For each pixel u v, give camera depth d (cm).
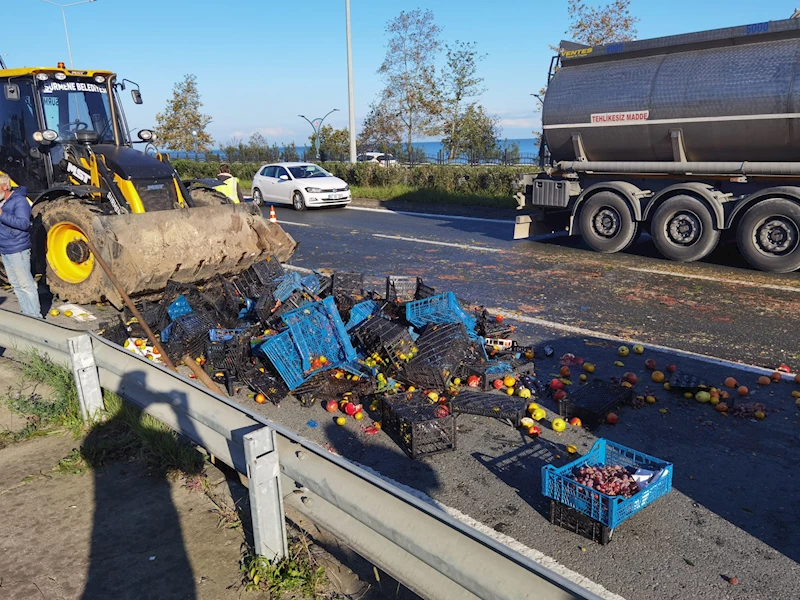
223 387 573
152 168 854
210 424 346
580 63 1205
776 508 382
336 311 578
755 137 981
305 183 1986
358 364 565
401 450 459
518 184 1312
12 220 686
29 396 538
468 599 234
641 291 897
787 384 568
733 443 464
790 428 485
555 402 532
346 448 463
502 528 364
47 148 907
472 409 509
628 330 728
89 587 310
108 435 468
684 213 1069
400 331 570
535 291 910
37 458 439
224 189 1223
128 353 444
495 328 685
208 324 653
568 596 201
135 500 386
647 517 374
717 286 913
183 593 305
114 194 818
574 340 695
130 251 751
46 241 851
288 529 358
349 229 1558
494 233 1449
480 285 952
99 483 405
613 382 570
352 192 2328
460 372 571
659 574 323
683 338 697
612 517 335
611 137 1149
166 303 722
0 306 846
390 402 488
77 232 827
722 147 1028
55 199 862
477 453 454
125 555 334
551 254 1184
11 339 583
